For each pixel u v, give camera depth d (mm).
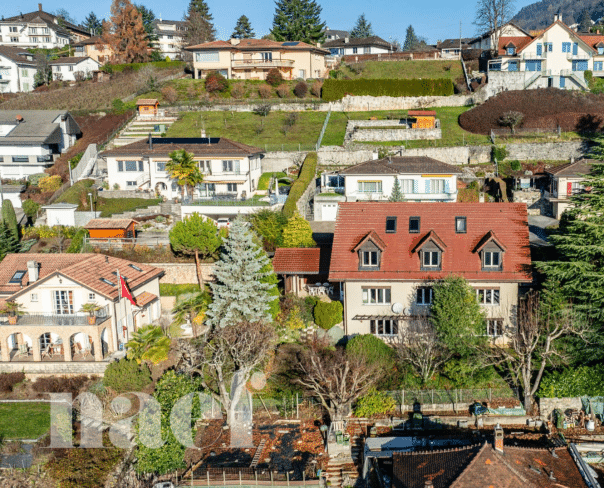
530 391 39812
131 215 67500
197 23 145125
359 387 40406
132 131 94375
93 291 45375
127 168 75938
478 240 46219
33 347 44062
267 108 98938
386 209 48281
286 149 84062
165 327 50500
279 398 41531
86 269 47844
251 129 92875
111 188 76125
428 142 83812
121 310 47031
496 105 88000
